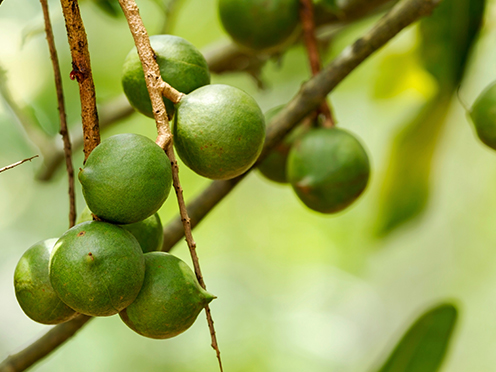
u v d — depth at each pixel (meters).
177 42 0.79
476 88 1.21
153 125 1.37
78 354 1.70
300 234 1.77
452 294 1.78
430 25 0.94
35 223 1.62
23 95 1.10
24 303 0.77
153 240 0.78
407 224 1.10
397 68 1.09
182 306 0.76
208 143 0.77
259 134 0.77
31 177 1.57
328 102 0.88
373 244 1.14
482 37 1.02
